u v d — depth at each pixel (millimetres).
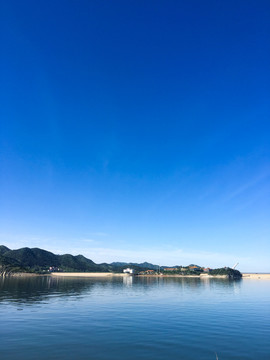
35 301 56500
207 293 85938
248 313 44375
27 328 31156
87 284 135750
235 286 135000
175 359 21391
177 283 159625
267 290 105250
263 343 25984
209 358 21703
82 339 26766
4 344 24609
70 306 50031
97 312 43531
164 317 39719
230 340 27016
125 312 44000
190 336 28516
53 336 27719
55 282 151875
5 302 53688
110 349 23688
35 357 21156
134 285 131250
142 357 21734
